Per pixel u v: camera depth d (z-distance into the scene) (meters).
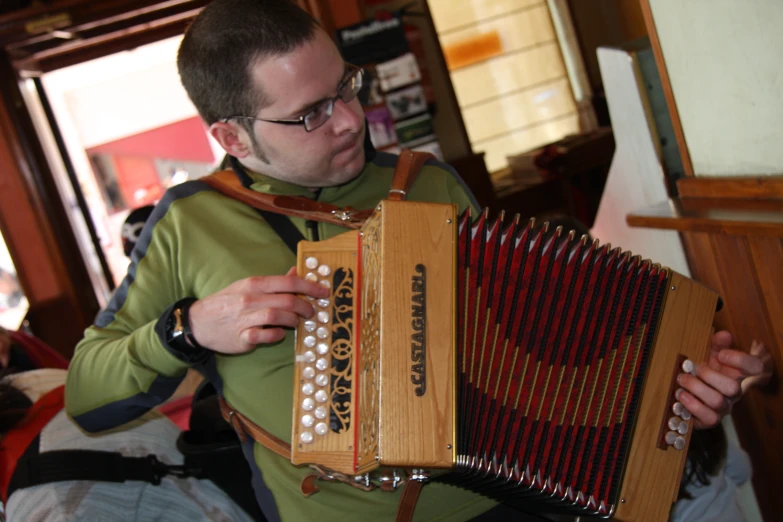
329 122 1.24
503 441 1.15
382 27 4.70
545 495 1.18
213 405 1.63
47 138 5.20
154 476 1.62
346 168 1.29
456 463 1.05
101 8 4.56
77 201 5.30
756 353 1.73
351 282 1.18
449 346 1.06
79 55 5.11
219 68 1.23
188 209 1.33
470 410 1.11
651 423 1.20
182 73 1.31
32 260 5.07
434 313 1.07
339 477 1.16
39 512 1.48
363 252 1.18
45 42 4.84
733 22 1.57
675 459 1.21
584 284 1.17
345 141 1.26
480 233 1.13
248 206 1.33
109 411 1.28
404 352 1.06
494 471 1.13
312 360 1.16
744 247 1.68
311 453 1.15
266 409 1.26
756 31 1.51
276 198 1.30
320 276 1.18
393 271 1.07
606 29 5.81
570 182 5.34
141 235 1.36
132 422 1.66
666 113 2.00
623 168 2.21
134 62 6.09
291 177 1.31
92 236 5.34
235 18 1.21
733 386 1.17
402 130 4.78
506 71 5.89
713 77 1.69
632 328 1.19
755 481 1.93
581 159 5.26
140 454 1.62
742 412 1.89
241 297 1.13
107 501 1.54
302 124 1.23
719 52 1.65
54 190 5.13
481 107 5.89
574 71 5.93
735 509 1.52
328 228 1.29
